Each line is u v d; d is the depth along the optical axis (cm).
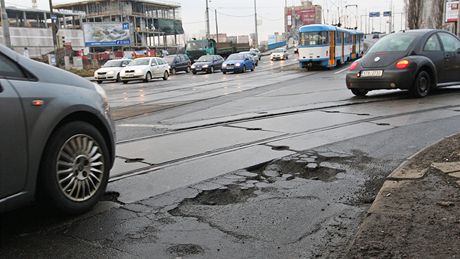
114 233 377
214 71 3800
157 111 1216
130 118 1088
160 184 508
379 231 341
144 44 10438
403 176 462
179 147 695
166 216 414
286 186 492
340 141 687
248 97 1487
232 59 3562
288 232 373
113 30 7281
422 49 1127
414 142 661
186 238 366
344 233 367
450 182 438
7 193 360
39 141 379
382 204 392
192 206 439
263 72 3388
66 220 406
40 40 8075
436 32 1184
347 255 310
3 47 386
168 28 11212
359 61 1184
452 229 338
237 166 574
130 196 469
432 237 327
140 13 10544
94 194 432
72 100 413
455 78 1196
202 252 340
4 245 356
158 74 2989
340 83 1895
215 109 1188
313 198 451
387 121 836
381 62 1125
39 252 343
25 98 373
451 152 534
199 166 579
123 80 2884
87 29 7125
